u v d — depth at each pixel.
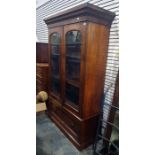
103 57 1.92
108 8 1.91
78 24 1.68
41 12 3.49
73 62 2.03
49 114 2.82
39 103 2.87
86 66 1.70
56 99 2.51
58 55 2.35
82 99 1.81
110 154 1.84
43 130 2.40
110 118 1.89
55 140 2.16
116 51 1.91
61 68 2.18
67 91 2.20
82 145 1.96
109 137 1.90
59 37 2.18
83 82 1.75
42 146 2.02
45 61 3.29
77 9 1.56
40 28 3.70
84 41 1.63
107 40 1.91
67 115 2.18
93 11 1.54
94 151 1.85
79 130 1.93
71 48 2.02
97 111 2.04
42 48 3.20
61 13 1.83
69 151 1.95
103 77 2.01
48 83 2.79
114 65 1.96
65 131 2.26
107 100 2.12
